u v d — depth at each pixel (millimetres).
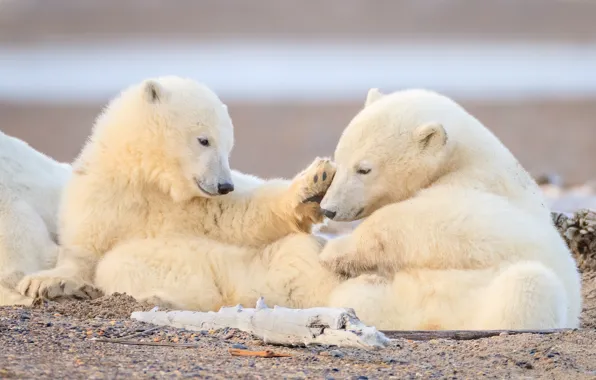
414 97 10898
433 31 103562
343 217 10469
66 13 105062
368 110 10883
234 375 7023
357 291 9789
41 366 7035
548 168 36188
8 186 11586
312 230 11227
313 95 62438
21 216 11305
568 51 87688
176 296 10172
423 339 8742
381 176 10508
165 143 11266
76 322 8836
